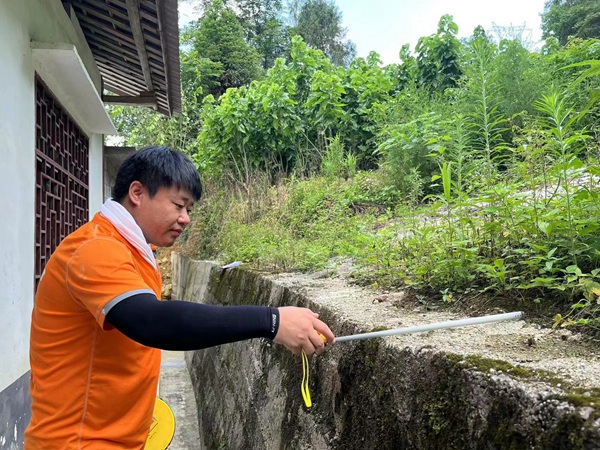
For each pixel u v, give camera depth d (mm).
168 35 4262
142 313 1185
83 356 1370
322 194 6402
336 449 1771
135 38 4570
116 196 1504
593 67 1606
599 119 3877
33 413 1410
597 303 1532
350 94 8516
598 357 1237
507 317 1464
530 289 1925
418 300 2209
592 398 923
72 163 5207
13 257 3012
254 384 3094
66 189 4910
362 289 2727
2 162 2846
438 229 2742
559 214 1963
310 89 8820
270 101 8602
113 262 1275
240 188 8227
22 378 3121
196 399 5184
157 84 6203
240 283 4219
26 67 3375
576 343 1383
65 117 4906
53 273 1362
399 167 5477
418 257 2625
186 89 13664
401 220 3938
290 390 2443
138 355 1433
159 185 1452
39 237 3857
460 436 1167
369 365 1663
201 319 1195
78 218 5496
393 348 1530
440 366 1299
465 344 1409
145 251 1432
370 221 4719
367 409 1629
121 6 4230
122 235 1402
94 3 4574
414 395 1375
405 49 9047
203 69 15938
